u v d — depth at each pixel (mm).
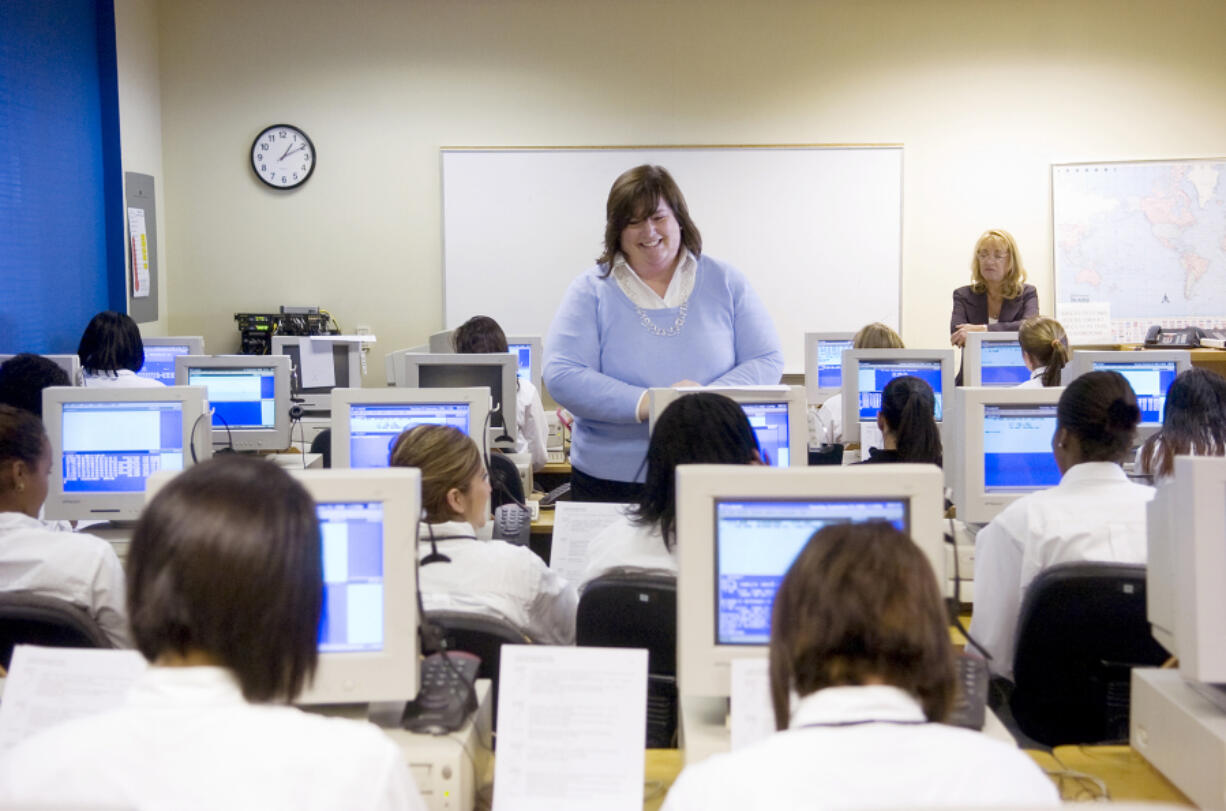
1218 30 6617
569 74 6680
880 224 6727
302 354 5262
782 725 1038
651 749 1724
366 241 6793
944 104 6680
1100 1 6613
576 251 6762
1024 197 6715
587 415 2744
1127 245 6695
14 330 5215
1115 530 2135
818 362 5344
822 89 6672
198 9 6684
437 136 6727
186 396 3053
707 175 6707
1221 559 1349
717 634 1472
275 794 879
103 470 3057
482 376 4027
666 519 1862
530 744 1385
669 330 2781
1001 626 2238
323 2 6668
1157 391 3740
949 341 6781
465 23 6668
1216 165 6648
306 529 951
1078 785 1507
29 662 1392
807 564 1008
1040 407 2885
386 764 930
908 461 3033
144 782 872
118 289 6250
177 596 895
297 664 939
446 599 1812
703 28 6641
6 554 2037
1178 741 1437
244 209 6793
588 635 1874
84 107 5918
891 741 927
